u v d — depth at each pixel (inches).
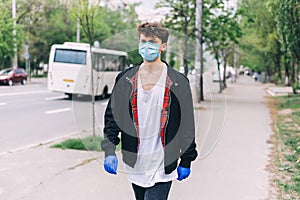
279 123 501.4
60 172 251.9
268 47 1294.3
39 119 537.3
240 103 824.3
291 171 260.8
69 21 1982.0
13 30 1504.7
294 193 214.8
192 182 232.1
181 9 724.0
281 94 1073.5
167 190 128.0
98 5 386.9
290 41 730.8
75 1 387.2
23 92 1033.5
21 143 368.8
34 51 1950.1
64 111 632.4
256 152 318.7
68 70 851.4
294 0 674.8
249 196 208.8
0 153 315.3
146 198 126.7
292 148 336.5
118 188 219.3
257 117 569.6
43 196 205.9
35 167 265.3
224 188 221.8
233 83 2017.7
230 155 304.0
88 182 230.2
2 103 736.3
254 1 1133.1
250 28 1278.3
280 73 1748.3
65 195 207.5
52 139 389.4
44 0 1718.8
